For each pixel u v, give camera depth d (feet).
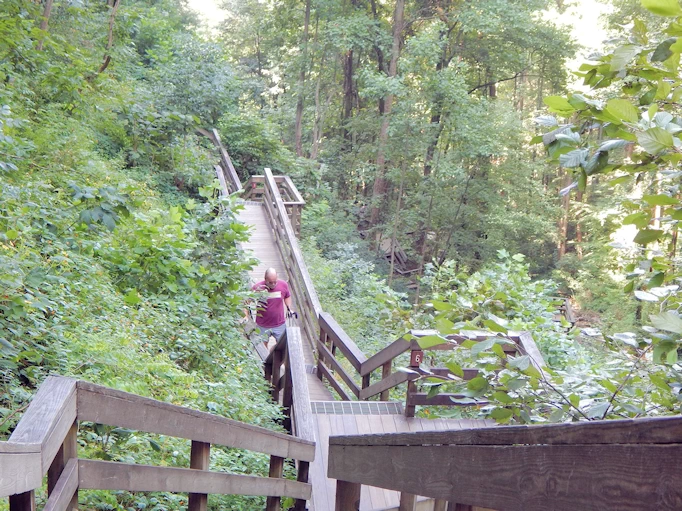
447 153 93.45
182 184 59.57
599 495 4.33
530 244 105.91
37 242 20.56
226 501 15.76
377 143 94.43
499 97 119.34
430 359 23.90
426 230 94.63
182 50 76.48
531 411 10.18
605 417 9.46
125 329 19.11
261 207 57.11
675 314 6.05
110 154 55.11
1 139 21.58
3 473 5.59
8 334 14.16
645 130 6.91
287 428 21.90
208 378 21.30
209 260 27.09
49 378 7.75
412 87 87.51
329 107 116.57
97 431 12.66
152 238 25.14
